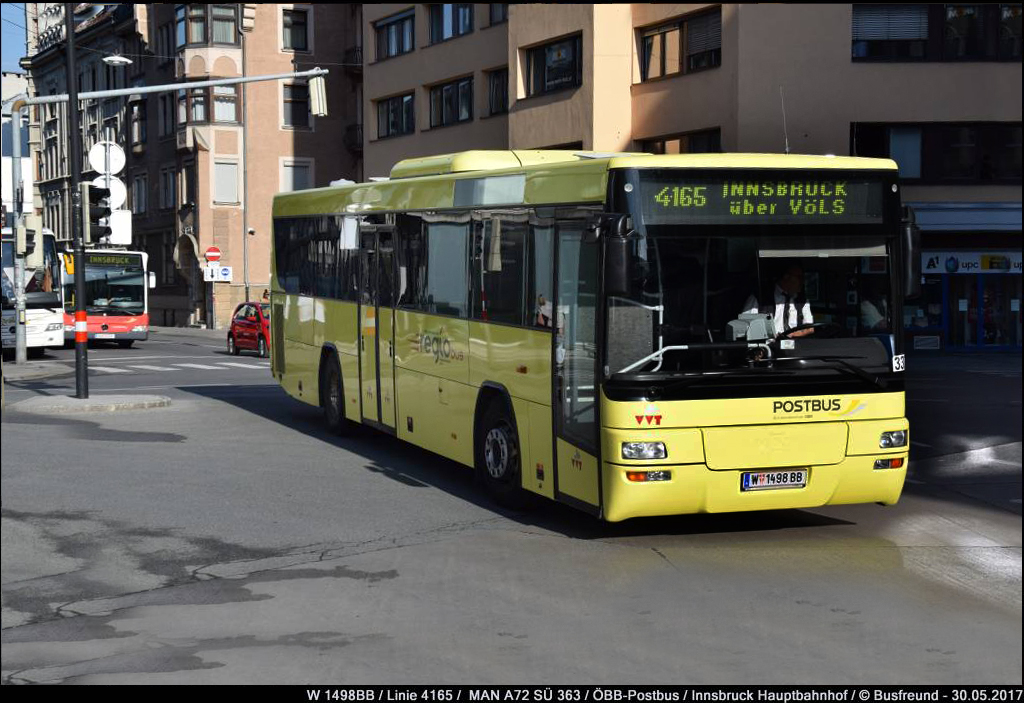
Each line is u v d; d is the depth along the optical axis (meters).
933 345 37.66
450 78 45.34
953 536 10.42
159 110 68.62
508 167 12.23
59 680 6.49
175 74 65.31
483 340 11.87
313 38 64.94
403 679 6.51
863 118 33.50
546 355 10.55
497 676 6.57
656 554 9.66
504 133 42.53
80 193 20.73
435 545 9.96
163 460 14.46
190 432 17.27
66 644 7.19
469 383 12.22
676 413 9.49
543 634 7.39
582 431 9.95
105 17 74.19
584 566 9.23
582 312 9.91
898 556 9.63
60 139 85.38
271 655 6.96
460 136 44.97
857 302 9.90
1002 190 34.69
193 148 63.34
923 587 8.63
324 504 11.75
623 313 9.49
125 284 44.16
